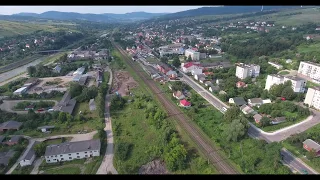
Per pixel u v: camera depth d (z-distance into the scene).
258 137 90.81
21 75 184.88
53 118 107.56
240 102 117.50
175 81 156.88
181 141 88.94
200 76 160.25
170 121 104.88
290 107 109.06
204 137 91.75
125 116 111.50
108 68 199.62
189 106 119.44
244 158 76.38
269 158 74.94
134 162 77.88
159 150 82.31
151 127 99.44
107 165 77.06
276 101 119.44
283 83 128.12
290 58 195.50
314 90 110.88
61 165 77.31
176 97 130.88
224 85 140.88
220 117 107.44
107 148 86.62
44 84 159.00
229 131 88.62
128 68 197.38
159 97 132.88
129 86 153.50
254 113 107.31
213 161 77.31
